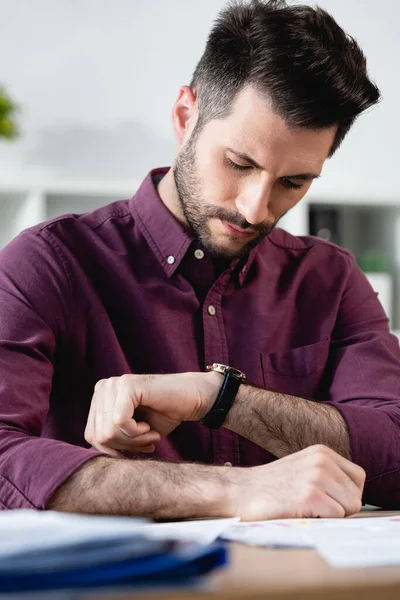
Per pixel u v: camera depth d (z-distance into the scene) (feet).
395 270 12.42
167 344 5.57
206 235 5.24
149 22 12.57
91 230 5.63
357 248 13.14
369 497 5.00
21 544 2.21
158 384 4.59
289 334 6.00
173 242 5.59
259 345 5.81
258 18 4.85
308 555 2.74
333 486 3.83
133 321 5.57
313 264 6.20
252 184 4.90
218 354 5.65
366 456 4.94
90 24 12.33
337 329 6.18
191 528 3.03
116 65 12.44
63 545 2.20
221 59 4.96
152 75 12.59
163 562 2.16
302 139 4.78
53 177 12.21
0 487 4.00
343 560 2.55
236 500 3.77
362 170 13.42
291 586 2.23
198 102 5.19
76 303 5.40
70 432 5.45
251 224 5.01
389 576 2.37
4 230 11.18
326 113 4.78
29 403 4.78
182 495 3.79
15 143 12.02
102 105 12.41
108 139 12.44
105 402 4.55
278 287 6.04
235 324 5.80
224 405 4.76
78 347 5.41
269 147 4.77
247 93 4.79
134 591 2.07
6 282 5.21
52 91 12.20
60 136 12.24
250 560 2.65
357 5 13.30
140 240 5.66
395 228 12.39
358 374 5.84
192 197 5.20
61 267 5.37
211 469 3.91
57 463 3.94
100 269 5.57
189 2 12.71
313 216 11.86
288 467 3.88
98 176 12.41
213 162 4.96
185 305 5.63
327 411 4.98
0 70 11.98
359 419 5.00
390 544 2.80
